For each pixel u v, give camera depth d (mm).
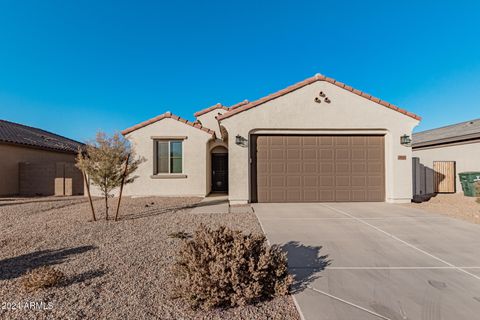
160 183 12914
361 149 10422
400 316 2836
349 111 10164
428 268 4082
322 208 9000
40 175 15070
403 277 3775
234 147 10039
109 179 7180
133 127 12828
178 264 3461
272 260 3379
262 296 3283
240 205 9781
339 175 10367
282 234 5852
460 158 14266
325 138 10422
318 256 4574
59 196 14070
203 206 9617
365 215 7820
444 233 5926
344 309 2963
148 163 12875
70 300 3176
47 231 6195
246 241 3545
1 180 14328
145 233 6004
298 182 10336
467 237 5629
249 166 10164
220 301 3006
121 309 2986
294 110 10141
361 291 3375
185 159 13023
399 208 8969
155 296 3262
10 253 4793
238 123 10094
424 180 14180
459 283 3594
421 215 7789
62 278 3721
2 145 14422
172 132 13023
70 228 6445
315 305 3039
